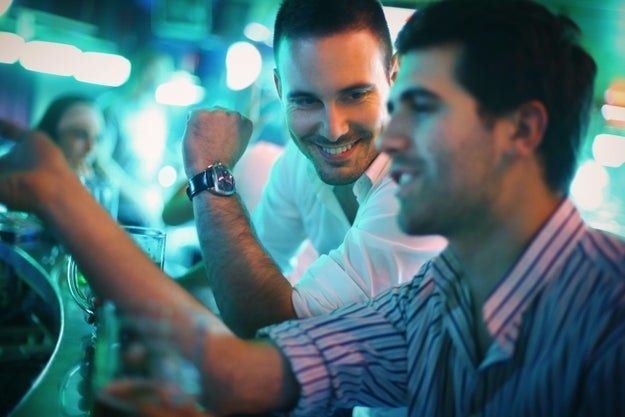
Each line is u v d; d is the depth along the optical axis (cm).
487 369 90
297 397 99
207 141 153
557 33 86
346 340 102
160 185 403
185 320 87
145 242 135
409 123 88
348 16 135
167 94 427
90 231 90
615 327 80
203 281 171
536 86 84
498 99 84
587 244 87
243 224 145
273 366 98
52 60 508
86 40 523
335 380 100
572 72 86
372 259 142
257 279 137
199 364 89
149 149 409
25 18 482
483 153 85
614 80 371
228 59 419
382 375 104
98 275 90
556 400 85
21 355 132
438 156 85
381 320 106
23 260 164
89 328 146
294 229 192
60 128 308
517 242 89
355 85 138
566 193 90
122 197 337
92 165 320
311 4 136
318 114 143
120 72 534
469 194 87
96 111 319
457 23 85
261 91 416
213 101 494
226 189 147
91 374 109
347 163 147
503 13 85
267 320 136
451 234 90
